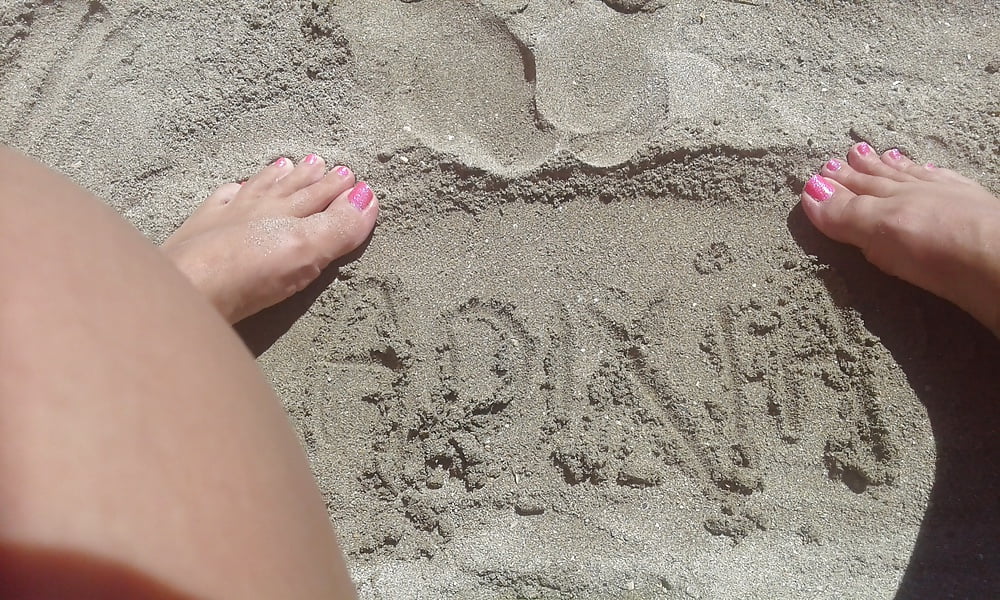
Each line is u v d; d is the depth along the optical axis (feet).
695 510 4.17
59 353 1.54
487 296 4.54
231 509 1.68
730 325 4.41
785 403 4.27
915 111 4.72
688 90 4.72
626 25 4.85
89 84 5.01
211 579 1.57
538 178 4.65
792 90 4.78
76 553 1.38
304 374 4.49
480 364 4.42
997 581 3.93
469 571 4.13
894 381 4.24
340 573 2.15
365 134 4.86
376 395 4.41
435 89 4.88
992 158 4.65
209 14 5.07
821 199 4.51
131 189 4.89
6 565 1.33
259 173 4.85
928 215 4.18
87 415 1.50
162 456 1.58
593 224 4.63
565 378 4.38
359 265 4.67
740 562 4.06
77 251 1.76
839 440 4.20
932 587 3.95
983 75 4.77
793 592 3.97
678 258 4.54
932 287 4.22
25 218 1.73
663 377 4.34
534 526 4.19
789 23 4.87
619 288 4.51
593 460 4.21
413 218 4.73
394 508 4.27
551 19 4.86
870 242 4.33
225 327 2.12
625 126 4.67
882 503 4.12
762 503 4.16
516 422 4.33
